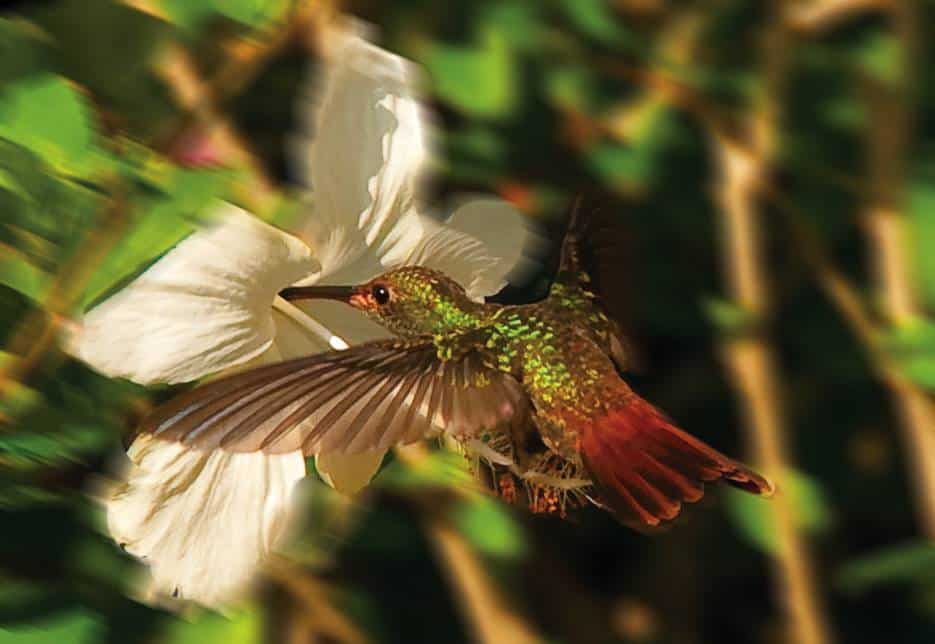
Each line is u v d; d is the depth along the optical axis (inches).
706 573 147.7
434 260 136.3
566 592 145.9
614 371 135.6
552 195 142.5
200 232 135.3
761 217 145.9
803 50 145.5
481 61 141.8
